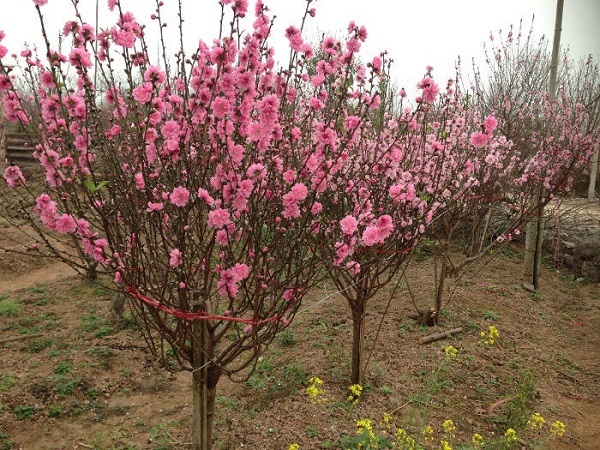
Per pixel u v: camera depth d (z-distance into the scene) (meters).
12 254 9.12
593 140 7.93
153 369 4.85
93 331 5.73
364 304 4.05
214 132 2.14
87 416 4.06
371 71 2.70
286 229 2.46
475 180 5.37
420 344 5.27
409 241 3.99
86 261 2.41
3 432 3.77
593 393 4.64
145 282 2.32
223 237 2.21
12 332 5.80
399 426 3.74
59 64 2.06
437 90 2.82
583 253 8.77
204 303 2.50
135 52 2.38
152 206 2.11
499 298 6.96
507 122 7.92
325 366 4.69
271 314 2.52
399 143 4.17
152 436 3.74
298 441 3.53
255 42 2.25
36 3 1.91
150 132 2.13
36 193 10.88
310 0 2.37
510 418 3.76
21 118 2.13
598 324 6.48
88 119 2.29
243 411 3.95
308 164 2.30
